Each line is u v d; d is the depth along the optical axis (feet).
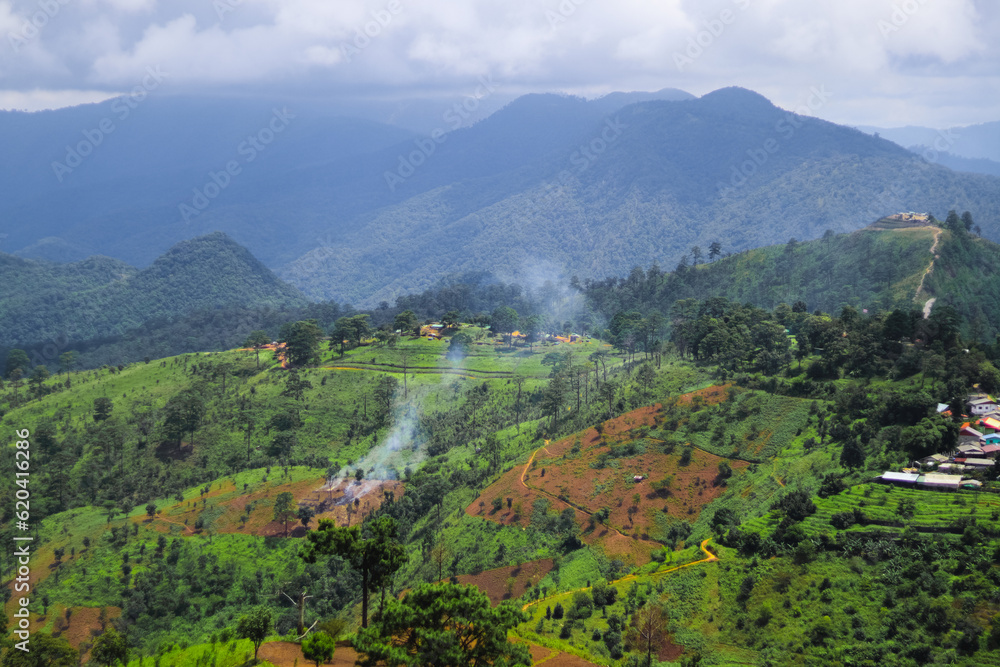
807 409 481.87
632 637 311.88
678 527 403.34
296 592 432.66
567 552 411.54
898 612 286.66
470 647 222.69
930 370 476.54
